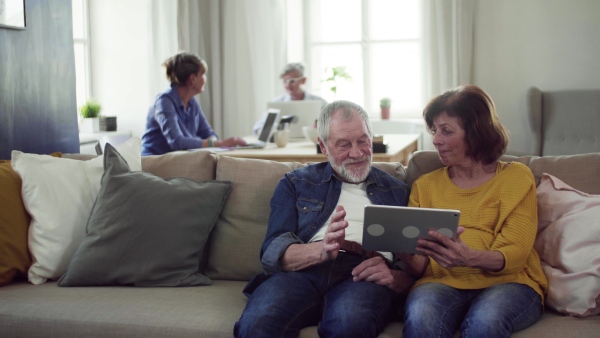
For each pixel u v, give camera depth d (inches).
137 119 230.1
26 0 113.1
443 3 211.5
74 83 127.7
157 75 224.5
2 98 108.3
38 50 116.8
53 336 75.3
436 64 216.4
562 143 190.5
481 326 64.7
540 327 68.4
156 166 97.8
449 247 69.0
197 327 72.3
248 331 69.3
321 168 87.2
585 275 70.2
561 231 74.5
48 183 90.9
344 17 231.9
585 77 205.9
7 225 88.3
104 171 91.5
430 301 68.9
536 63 210.1
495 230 76.2
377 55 230.8
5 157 109.2
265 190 92.0
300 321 73.7
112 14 227.1
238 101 234.2
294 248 78.4
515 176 78.0
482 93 80.4
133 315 75.0
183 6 223.6
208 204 89.6
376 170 86.5
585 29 204.5
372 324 69.5
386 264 78.7
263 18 229.5
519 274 73.6
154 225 86.2
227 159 95.7
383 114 222.2
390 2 227.8
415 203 82.8
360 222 82.4
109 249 85.4
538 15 208.4
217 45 231.3
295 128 180.7
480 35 213.3
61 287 85.8
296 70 206.4
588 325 68.0
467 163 80.4
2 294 83.0
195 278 86.8
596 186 81.0
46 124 119.3
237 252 90.2
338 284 77.8
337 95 235.1
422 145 219.9
